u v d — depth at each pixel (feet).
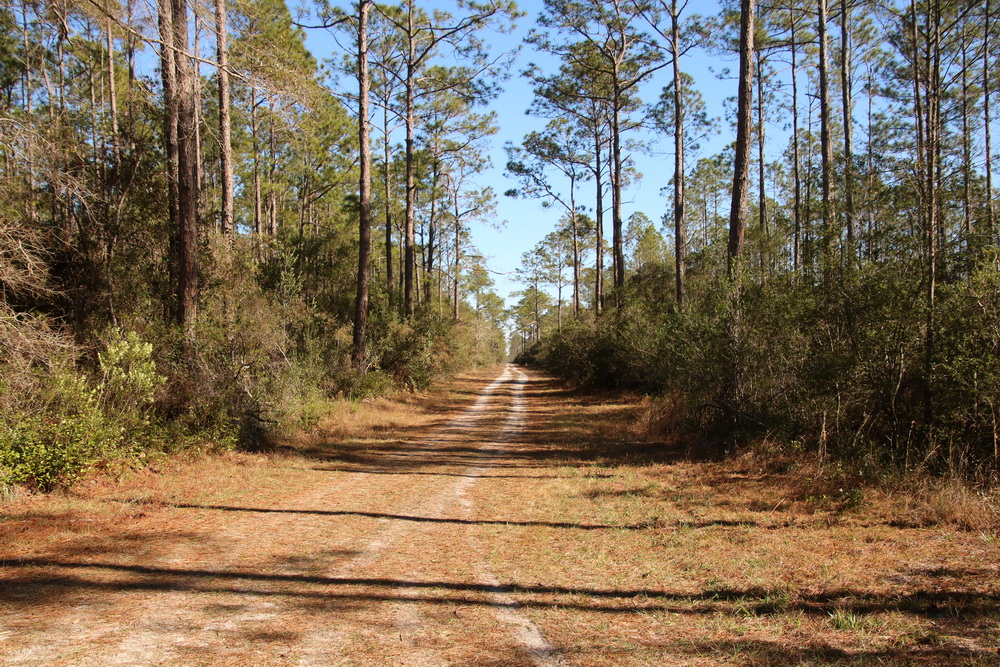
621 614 14.21
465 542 20.49
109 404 29.35
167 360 35.76
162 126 47.55
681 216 69.05
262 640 12.73
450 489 29.32
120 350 29.99
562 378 127.44
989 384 22.53
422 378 84.43
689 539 19.85
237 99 67.36
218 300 45.83
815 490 24.70
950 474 22.30
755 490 26.25
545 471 33.53
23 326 28.55
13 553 17.69
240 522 22.54
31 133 30.09
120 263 40.40
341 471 33.71
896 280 27.04
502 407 76.07
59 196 35.99
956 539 17.94
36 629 12.89
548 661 11.81
